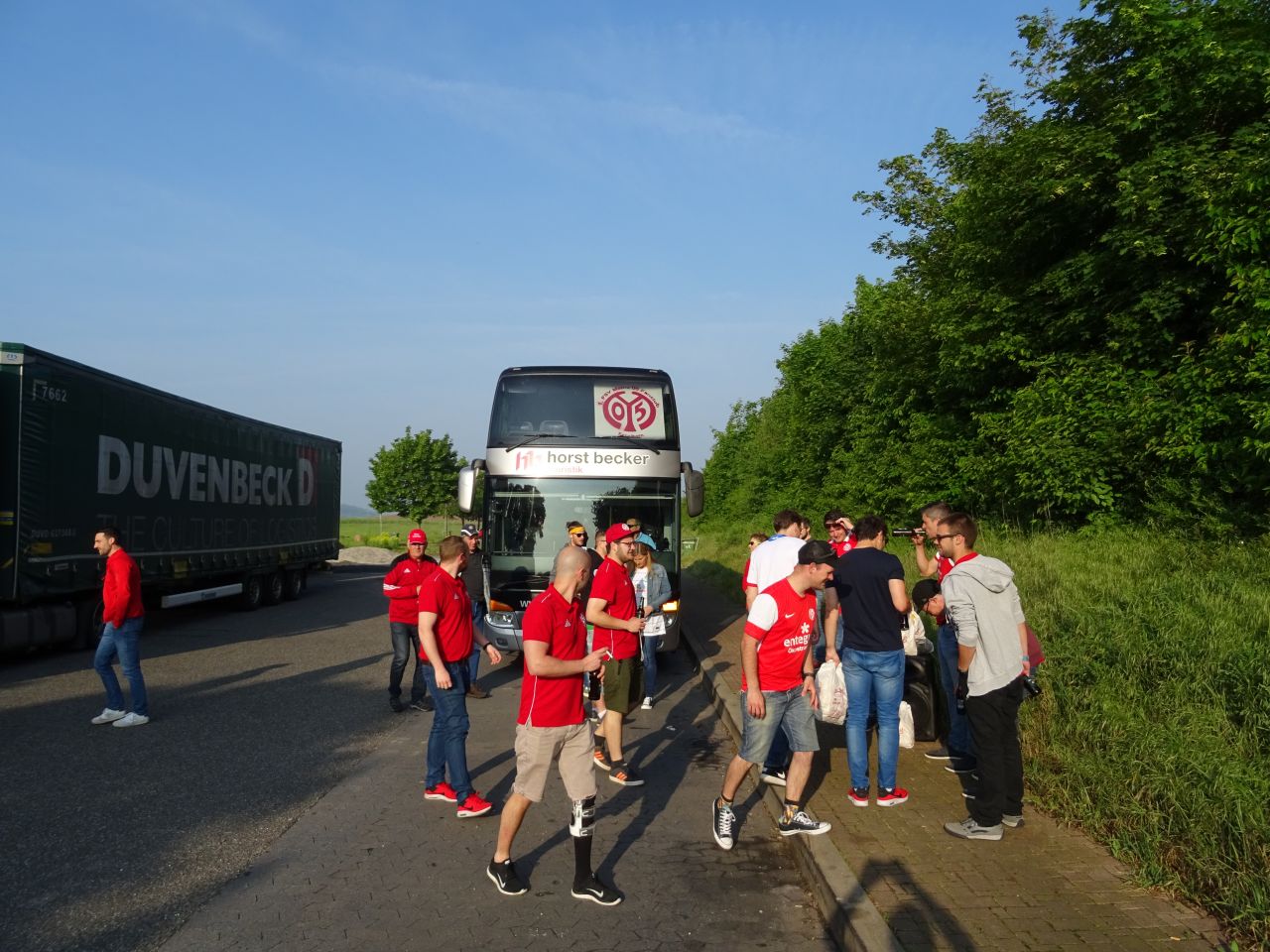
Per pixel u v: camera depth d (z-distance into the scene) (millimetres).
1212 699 5523
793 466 22391
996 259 12953
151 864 4930
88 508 12758
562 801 6234
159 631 15492
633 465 11742
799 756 5176
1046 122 12398
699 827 5711
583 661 4570
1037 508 11945
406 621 8969
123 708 8414
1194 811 4457
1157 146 10602
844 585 5750
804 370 24016
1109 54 11836
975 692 5004
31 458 11523
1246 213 9078
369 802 6102
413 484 53156
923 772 6426
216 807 5934
